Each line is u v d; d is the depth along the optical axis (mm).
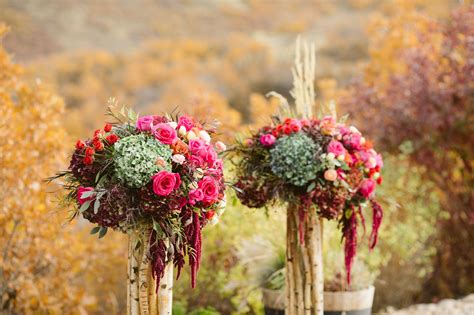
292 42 31844
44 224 5230
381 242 6816
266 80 23828
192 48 29531
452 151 7340
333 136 3998
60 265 5449
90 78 24594
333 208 3896
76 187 3244
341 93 8500
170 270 3305
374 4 33812
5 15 33688
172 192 3062
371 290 4777
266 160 4047
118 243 5926
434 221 7289
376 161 4102
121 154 3082
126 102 24172
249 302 5746
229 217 5922
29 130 5301
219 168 3332
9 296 5363
